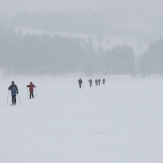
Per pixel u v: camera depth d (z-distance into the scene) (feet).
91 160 26.14
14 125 50.31
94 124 48.11
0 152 30.76
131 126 44.65
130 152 28.63
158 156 26.66
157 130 40.47
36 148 32.17
